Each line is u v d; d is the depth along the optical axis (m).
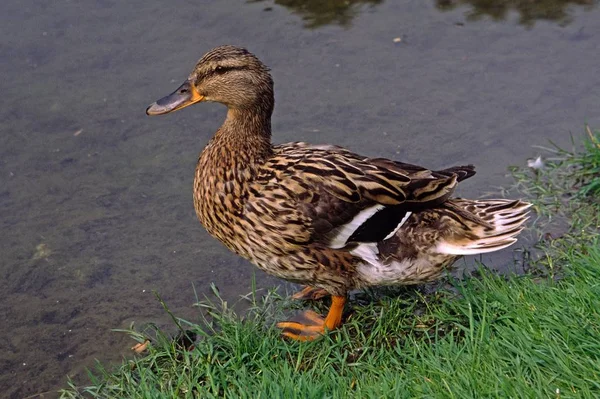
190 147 9.40
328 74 10.30
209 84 6.83
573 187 8.29
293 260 6.55
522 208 6.79
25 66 10.64
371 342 6.46
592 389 5.29
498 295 6.43
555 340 5.71
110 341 7.00
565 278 6.68
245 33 11.04
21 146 9.45
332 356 6.39
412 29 11.05
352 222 6.41
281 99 9.94
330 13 11.44
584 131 9.12
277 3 11.64
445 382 5.43
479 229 6.55
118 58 10.69
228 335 6.53
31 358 6.90
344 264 6.52
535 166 8.65
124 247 8.13
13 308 7.46
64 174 9.09
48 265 7.94
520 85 9.95
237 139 6.64
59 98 10.11
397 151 9.07
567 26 10.95
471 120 9.47
